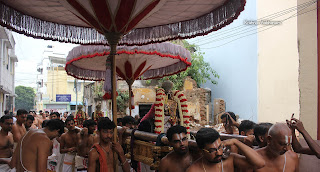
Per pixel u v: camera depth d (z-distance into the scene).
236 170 2.96
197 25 5.58
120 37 4.74
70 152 6.30
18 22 5.17
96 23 4.62
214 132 2.43
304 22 3.23
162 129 4.32
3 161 5.04
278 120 10.58
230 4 4.66
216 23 5.14
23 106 66.50
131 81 10.06
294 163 2.93
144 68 10.09
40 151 3.90
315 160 3.44
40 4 4.85
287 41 10.19
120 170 5.09
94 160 3.70
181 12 5.30
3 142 5.78
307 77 3.17
